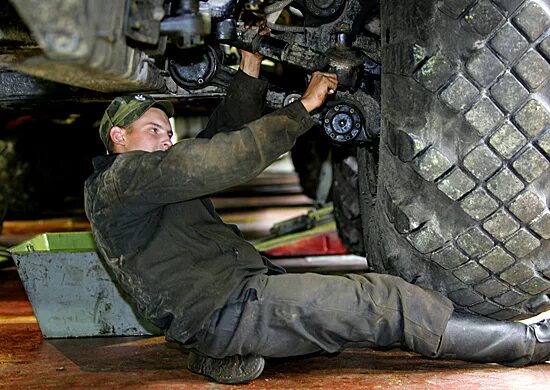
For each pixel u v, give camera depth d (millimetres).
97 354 3031
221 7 2555
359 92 2861
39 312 3270
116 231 2529
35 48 2600
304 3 2805
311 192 6672
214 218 2756
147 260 2545
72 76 1921
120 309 3271
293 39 2834
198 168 2326
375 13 2830
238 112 2855
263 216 7633
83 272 3250
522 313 2697
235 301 2510
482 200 2354
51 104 3773
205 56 2861
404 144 2363
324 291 2520
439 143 2334
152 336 3291
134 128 2656
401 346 2727
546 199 2342
